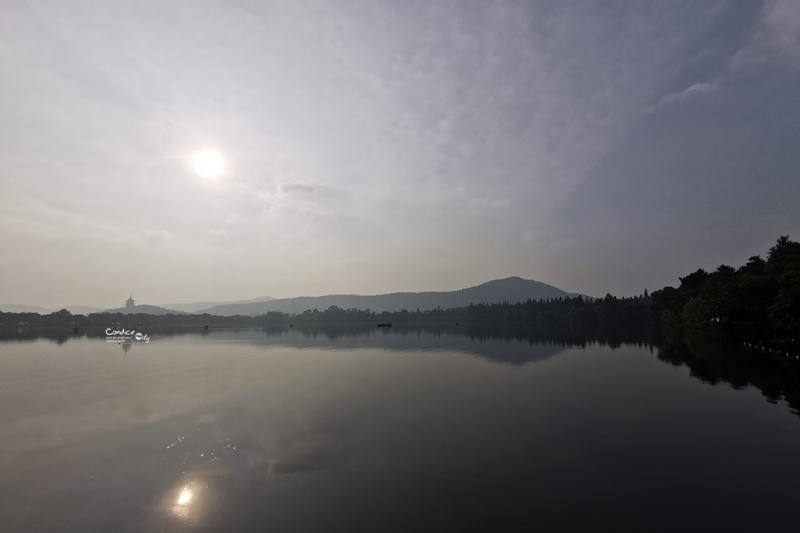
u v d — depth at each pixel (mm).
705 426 23266
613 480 16406
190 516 14602
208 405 30438
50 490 16953
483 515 13883
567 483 16188
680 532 12750
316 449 20656
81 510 15328
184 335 142250
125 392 35688
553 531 12836
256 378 42500
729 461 18188
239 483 17062
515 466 17953
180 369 50250
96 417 27531
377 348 79000
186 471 18500
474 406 28750
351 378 41781
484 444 20781
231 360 59906
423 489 15914
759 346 57188
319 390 35469
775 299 64625
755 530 12852
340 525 13570
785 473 16875
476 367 48844
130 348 83625
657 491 15461
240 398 32688
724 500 14711
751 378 36500
